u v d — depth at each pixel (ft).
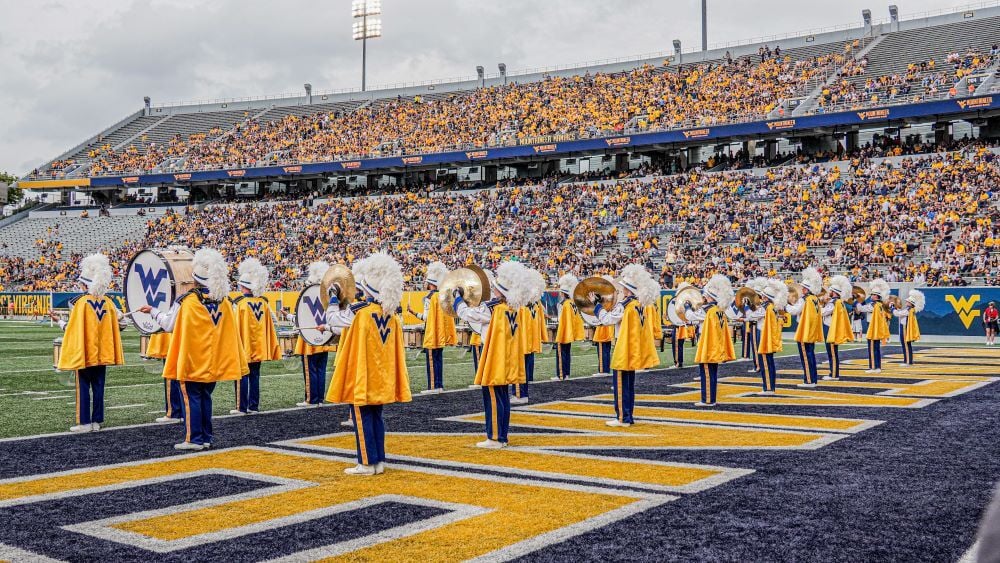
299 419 30.40
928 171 98.17
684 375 49.55
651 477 20.08
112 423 29.55
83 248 148.05
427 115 152.56
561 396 38.58
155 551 14.25
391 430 27.81
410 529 15.57
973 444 24.61
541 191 124.88
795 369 53.06
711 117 118.83
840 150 110.63
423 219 127.95
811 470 20.84
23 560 13.74
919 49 120.47
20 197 237.25
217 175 150.20
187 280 25.21
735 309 39.11
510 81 160.86
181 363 23.97
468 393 39.14
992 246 83.61
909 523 15.97
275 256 127.75
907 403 34.71
